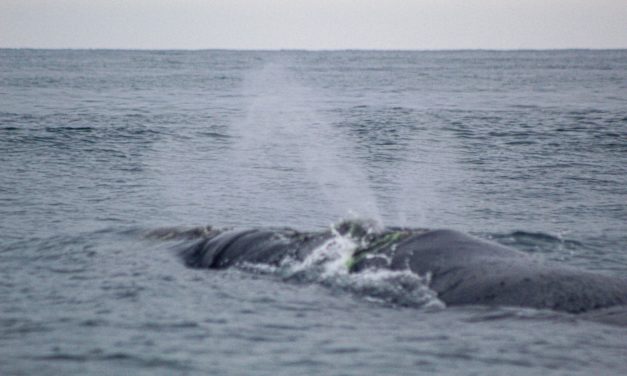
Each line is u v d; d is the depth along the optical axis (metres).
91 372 19.83
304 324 23.95
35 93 152.75
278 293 27.38
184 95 158.62
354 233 30.44
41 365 20.33
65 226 41.53
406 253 28.50
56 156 69.75
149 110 118.62
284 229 32.78
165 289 28.03
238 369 20.08
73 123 95.12
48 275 30.38
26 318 24.56
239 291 27.66
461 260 27.58
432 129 94.00
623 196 53.22
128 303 26.27
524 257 28.12
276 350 21.56
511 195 53.69
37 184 55.62
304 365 20.38
